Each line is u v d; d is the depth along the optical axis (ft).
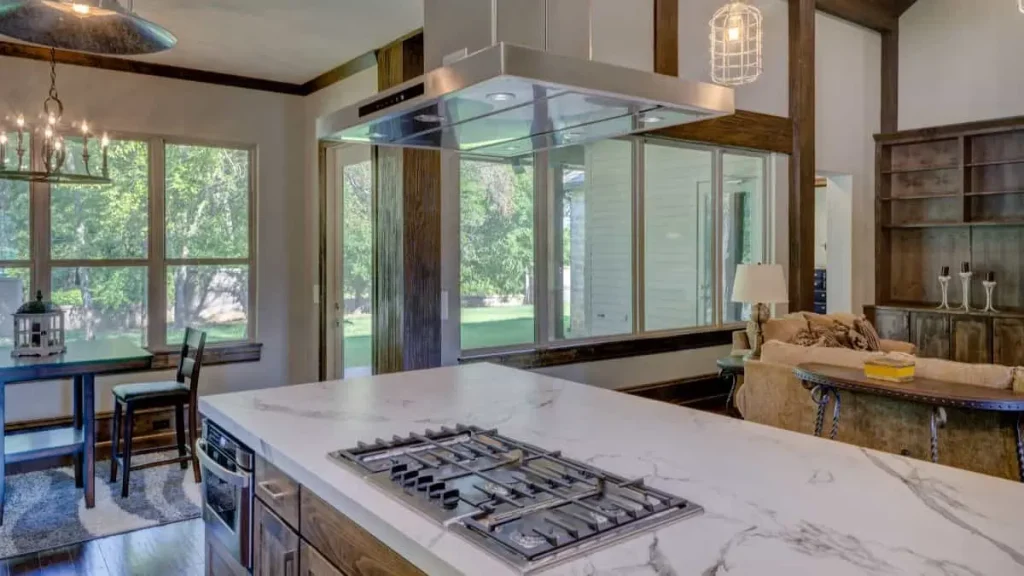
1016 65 21.90
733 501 4.28
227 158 17.01
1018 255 22.38
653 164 18.39
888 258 25.08
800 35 20.93
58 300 14.75
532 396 7.61
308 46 14.37
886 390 9.77
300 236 18.08
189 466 13.98
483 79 5.15
